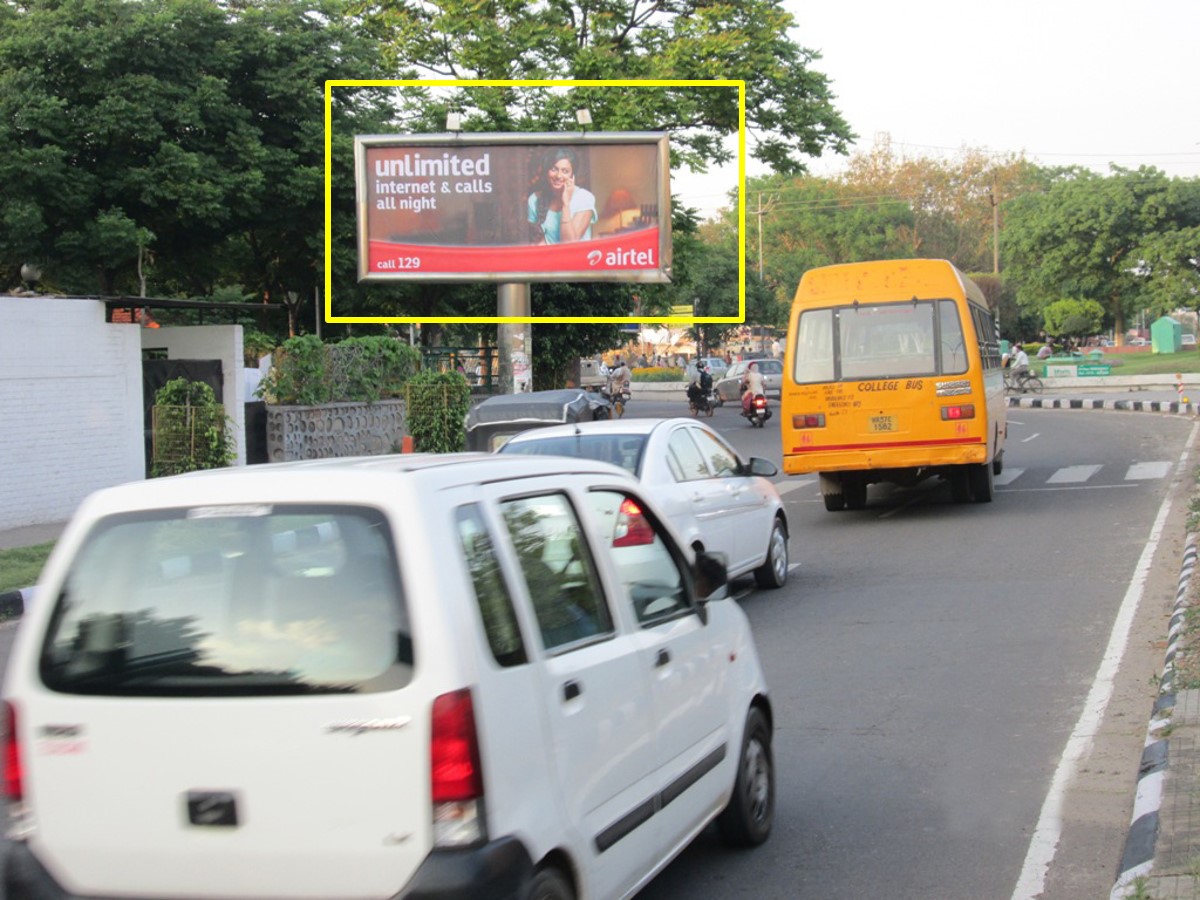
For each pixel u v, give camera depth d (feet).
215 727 11.70
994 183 317.22
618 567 15.34
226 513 12.39
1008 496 59.41
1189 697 23.12
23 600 39.34
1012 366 156.66
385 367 85.10
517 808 11.89
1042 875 17.10
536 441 34.55
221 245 99.71
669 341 296.51
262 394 77.71
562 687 12.96
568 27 106.11
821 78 111.34
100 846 11.93
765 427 115.85
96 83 83.15
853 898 16.63
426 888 11.11
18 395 55.98
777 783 21.48
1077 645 29.86
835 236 322.34
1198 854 16.15
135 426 61.87
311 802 11.45
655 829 14.76
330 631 11.76
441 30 105.29
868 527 52.60
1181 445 77.71
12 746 12.44
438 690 11.37
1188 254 231.91
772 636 32.89
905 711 25.32
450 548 12.01
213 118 88.07
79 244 82.38
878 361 52.85
